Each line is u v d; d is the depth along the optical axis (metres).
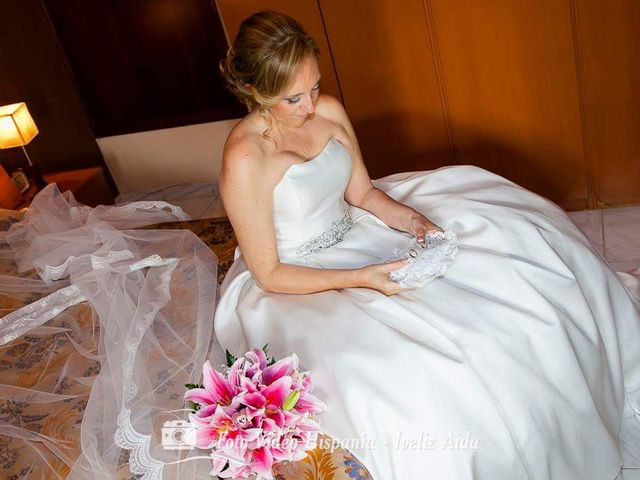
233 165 2.02
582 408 1.96
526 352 1.92
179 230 2.68
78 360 2.16
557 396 1.92
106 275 2.38
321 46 3.70
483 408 1.81
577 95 3.49
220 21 4.42
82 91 4.73
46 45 4.52
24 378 2.13
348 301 2.02
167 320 2.24
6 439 1.89
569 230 2.33
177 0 4.38
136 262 2.45
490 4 3.38
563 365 1.93
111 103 4.77
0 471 1.80
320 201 2.19
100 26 4.50
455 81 3.64
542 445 1.88
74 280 2.40
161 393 1.93
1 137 3.93
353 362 1.84
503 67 3.53
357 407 1.80
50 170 4.85
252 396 1.62
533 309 1.97
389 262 2.08
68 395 2.02
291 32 1.87
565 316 2.01
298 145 2.14
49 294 2.49
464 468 1.78
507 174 3.82
